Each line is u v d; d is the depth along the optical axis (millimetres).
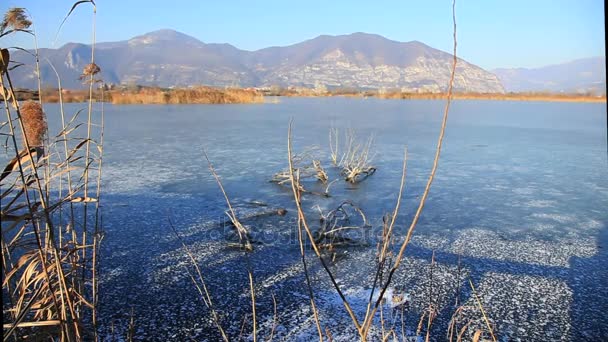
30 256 1543
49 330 1491
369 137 10945
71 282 1773
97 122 12781
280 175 6020
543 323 2516
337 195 5426
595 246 3768
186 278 3018
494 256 3512
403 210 4793
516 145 9914
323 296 2787
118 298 2709
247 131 11688
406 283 2980
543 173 6918
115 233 3896
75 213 4387
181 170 6664
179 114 17203
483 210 4840
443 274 3135
